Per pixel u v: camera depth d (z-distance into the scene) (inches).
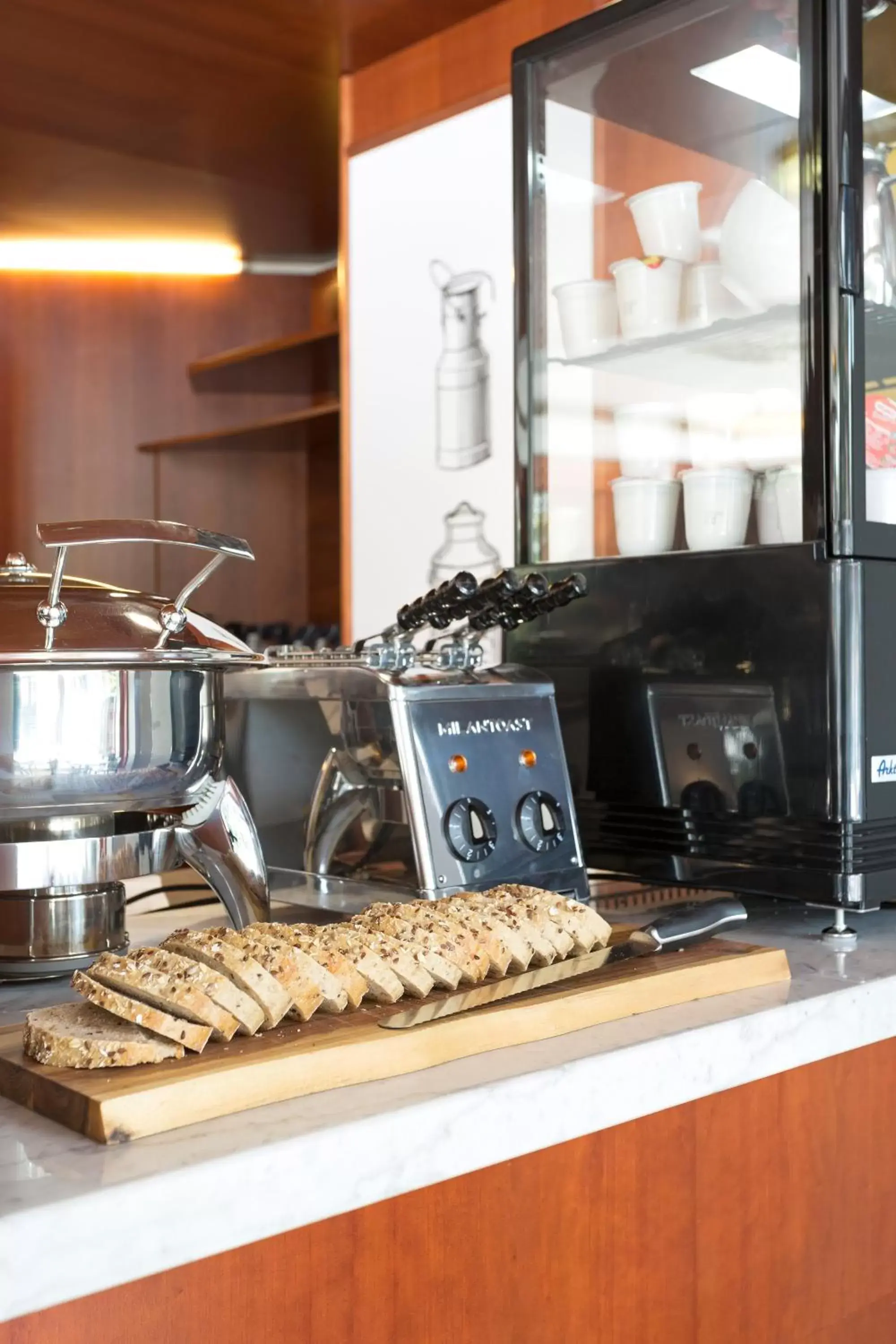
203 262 189.8
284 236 179.0
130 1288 23.5
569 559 53.4
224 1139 25.0
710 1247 34.0
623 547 50.6
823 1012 35.9
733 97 46.6
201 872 42.6
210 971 28.7
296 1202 25.0
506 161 107.3
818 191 43.8
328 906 46.3
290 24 112.9
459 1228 28.5
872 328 44.4
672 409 49.2
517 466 54.9
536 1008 31.5
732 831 46.3
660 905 50.6
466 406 111.3
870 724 43.3
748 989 36.7
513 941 34.4
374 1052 28.5
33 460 182.9
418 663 47.7
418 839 42.8
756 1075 34.1
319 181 156.3
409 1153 26.7
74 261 184.5
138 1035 27.7
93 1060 26.8
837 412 43.2
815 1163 36.9
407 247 117.0
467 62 112.0
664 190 48.6
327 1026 29.7
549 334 53.8
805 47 44.1
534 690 47.3
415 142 116.2
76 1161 23.8
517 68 54.4
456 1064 29.7
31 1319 22.3
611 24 50.4
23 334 182.5
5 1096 27.8
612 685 50.3
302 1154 25.1
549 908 37.0
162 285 189.6
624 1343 31.9
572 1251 30.8
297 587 197.6
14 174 154.2
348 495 122.9
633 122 50.6
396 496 118.0
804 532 44.0
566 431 53.2
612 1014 33.3
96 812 36.8
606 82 51.3
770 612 44.8
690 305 48.5
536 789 46.1
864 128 44.4
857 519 43.4
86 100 132.3
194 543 33.9
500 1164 29.3
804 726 43.8
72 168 151.9
